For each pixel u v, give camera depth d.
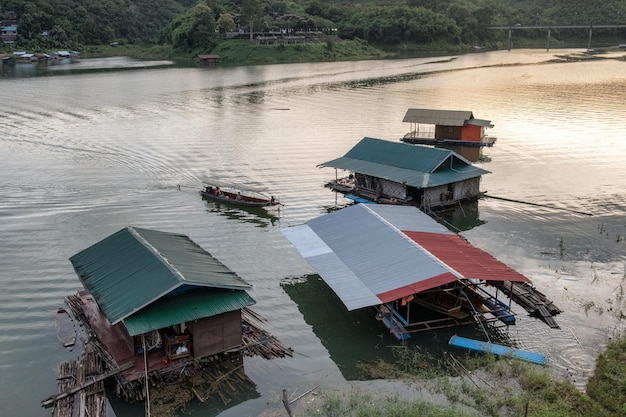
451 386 29.34
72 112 106.44
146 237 36.59
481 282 39.47
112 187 62.38
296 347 33.62
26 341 34.12
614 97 119.44
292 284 41.56
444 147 81.44
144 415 27.81
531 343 33.38
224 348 31.66
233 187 57.66
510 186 63.34
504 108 109.00
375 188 57.84
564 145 80.75
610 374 29.78
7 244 47.50
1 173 66.62
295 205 57.59
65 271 42.88
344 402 28.50
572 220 53.19
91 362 31.05
